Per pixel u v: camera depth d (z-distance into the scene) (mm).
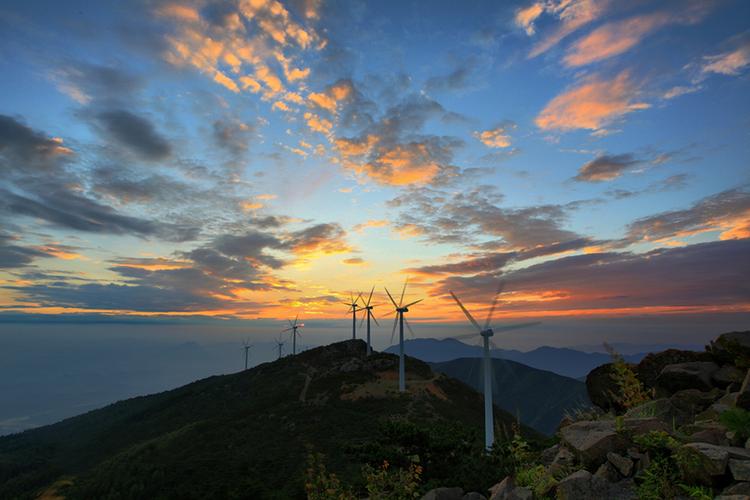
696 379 11023
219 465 83188
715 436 7141
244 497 53531
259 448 90125
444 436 27531
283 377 152500
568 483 6984
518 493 7871
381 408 104688
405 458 25641
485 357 47812
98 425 189000
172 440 108438
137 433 152250
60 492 109688
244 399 144750
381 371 137750
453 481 17328
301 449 83875
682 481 6219
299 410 110812
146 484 81750
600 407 13688
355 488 16438
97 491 92875
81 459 144250
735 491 5477
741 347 10984
